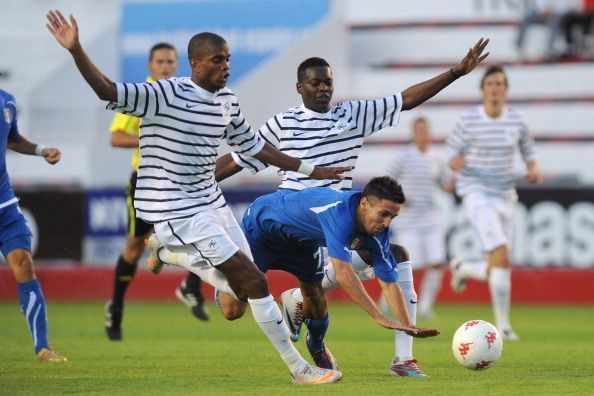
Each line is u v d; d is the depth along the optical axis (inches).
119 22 2746.1
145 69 2748.5
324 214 960.9
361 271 1107.9
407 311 975.0
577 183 2327.8
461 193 1702.8
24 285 1190.3
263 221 1048.8
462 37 2691.9
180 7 2723.9
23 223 1201.4
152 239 1058.7
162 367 1162.6
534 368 1154.7
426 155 2101.4
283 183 1144.2
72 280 2459.4
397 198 930.1
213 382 1007.6
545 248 2310.5
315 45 2694.4
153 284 2472.9
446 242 2314.2
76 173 2714.1
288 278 2381.9
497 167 1679.4
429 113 2682.1
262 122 2701.8
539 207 2308.1
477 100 2672.2
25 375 1075.3
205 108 990.4
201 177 1010.1
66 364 1185.4
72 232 2465.6
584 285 2332.7
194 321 1911.9
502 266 1625.2
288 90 2699.3
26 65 2765.7
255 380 1025.5
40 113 2746.1
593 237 2290.8
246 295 994.7
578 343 1502.2
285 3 2691.9
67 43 907.4
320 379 982.4
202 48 983.0
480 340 1021.8
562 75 2659.9
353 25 2714.1
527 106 2669.8
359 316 2071.9
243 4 2694.4
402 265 1067.3
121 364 1192.8
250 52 2701.8
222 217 1023.0
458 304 2388.0
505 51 2684.5
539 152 2655.0
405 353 1063.6
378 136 2677.2
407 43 2704.2
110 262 2461.9
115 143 1456.7
